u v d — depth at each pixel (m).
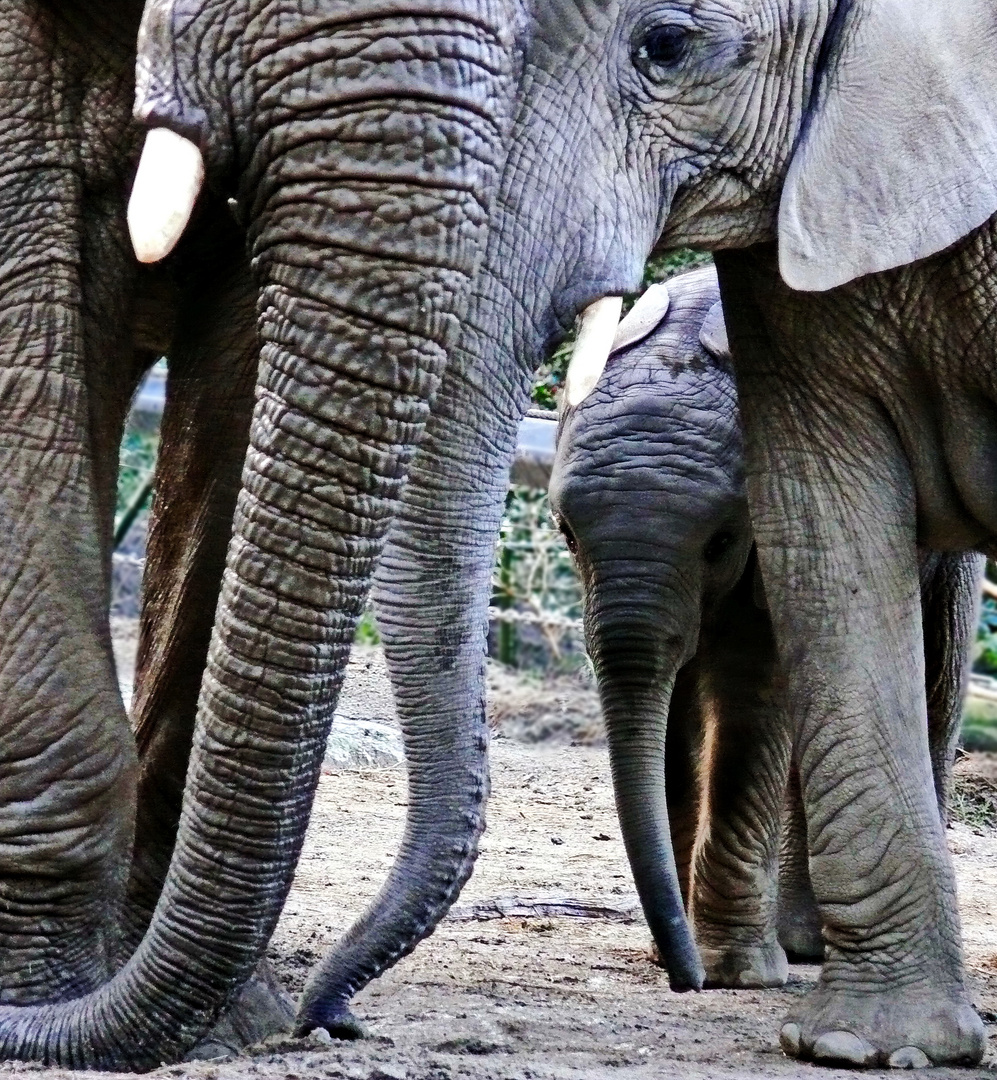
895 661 10.75
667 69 10.13
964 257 10.58
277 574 7.60
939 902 10.50
